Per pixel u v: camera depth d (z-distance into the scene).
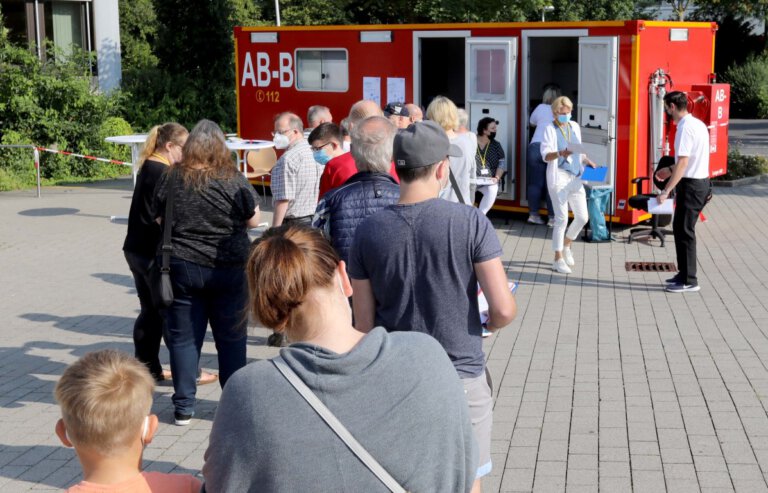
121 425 2.36
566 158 9.83
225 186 5.56
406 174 3.48
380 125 4.62
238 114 15.49
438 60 16.45
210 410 6.12
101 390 2.36
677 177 8.70
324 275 2.38
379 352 2.27
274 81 14.98
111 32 24.59
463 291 3.43
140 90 24.75
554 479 4.93
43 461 5.35
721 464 5.07
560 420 5.77
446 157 3.51
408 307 3.45
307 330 2.38
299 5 32.38
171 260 5.57
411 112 7.94
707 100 12.62
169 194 5.54
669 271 9.95
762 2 36.12
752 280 9.44
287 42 14.65
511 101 12.59
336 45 14.03
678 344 7.32
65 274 10.28
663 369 6.72
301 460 2.18
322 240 2.47
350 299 4.27
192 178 5.53
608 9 37.47
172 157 6.20
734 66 34.47
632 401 6.07
